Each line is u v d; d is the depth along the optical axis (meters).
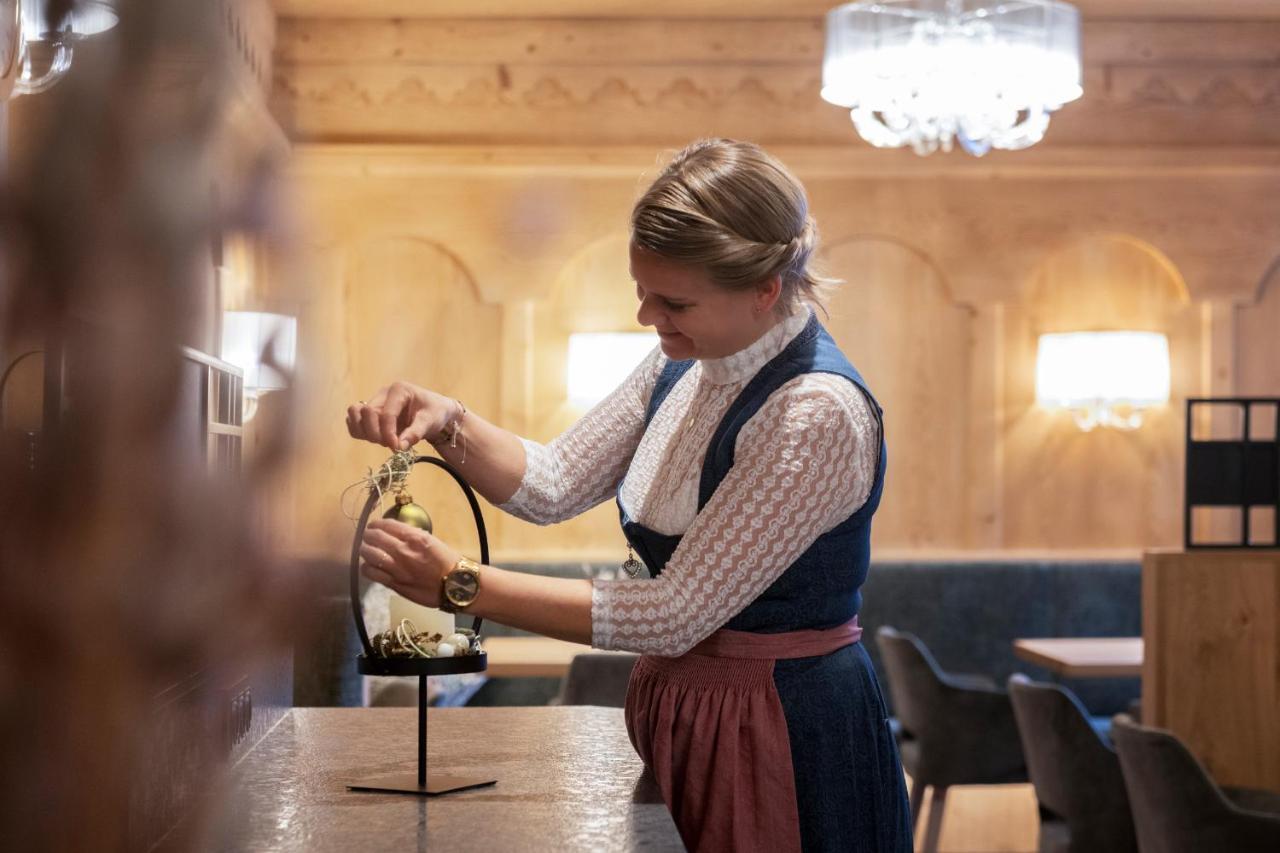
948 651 5.97
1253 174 6.14
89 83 0.20
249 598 0.22
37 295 0.20
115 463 0.21
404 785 1.30
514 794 1.29
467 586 1.23
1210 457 3.81
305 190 0.23
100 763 0.21
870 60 4.46
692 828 1.44
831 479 1.41
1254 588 3.77
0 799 0.21
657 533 1.52
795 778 1.44
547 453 1.68
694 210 1.37
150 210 0.20
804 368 1.46
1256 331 6.19
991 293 6.17
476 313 6.14
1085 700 5.99
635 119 6.06
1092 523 6.21
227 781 0.51
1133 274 6.18
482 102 6.06
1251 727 3.75
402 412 1.57
